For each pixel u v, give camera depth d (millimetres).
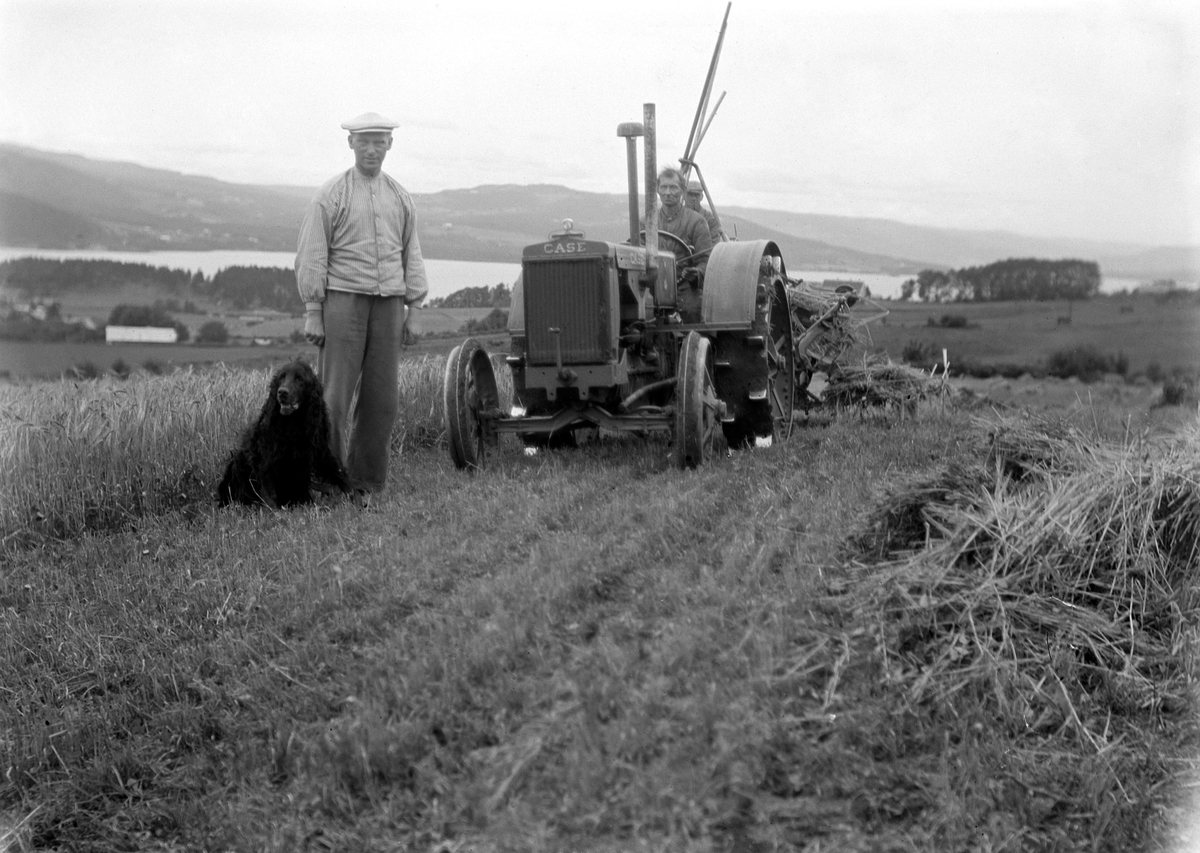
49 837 3910
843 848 3105
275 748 3973
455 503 6613
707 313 8109
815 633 4117
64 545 6969
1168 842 3287
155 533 6852
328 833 3453
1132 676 4078
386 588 5094
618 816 3186
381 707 3908
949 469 5371
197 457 8125
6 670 5008
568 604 4469
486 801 3326
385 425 7711
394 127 7418
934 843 3180
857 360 10539
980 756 3582
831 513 5418
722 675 3797
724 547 5102
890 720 3693
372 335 7629
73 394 8844
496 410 8055
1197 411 5531
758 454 7734
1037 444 5672
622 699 3666
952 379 9633
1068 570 4602
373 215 7445
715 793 3248
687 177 9578
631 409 7992
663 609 4371
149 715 4477
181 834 3791
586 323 7422
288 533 6336
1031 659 4121
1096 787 3479
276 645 4766
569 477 7184
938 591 4398
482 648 4102
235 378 10094
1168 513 4836
